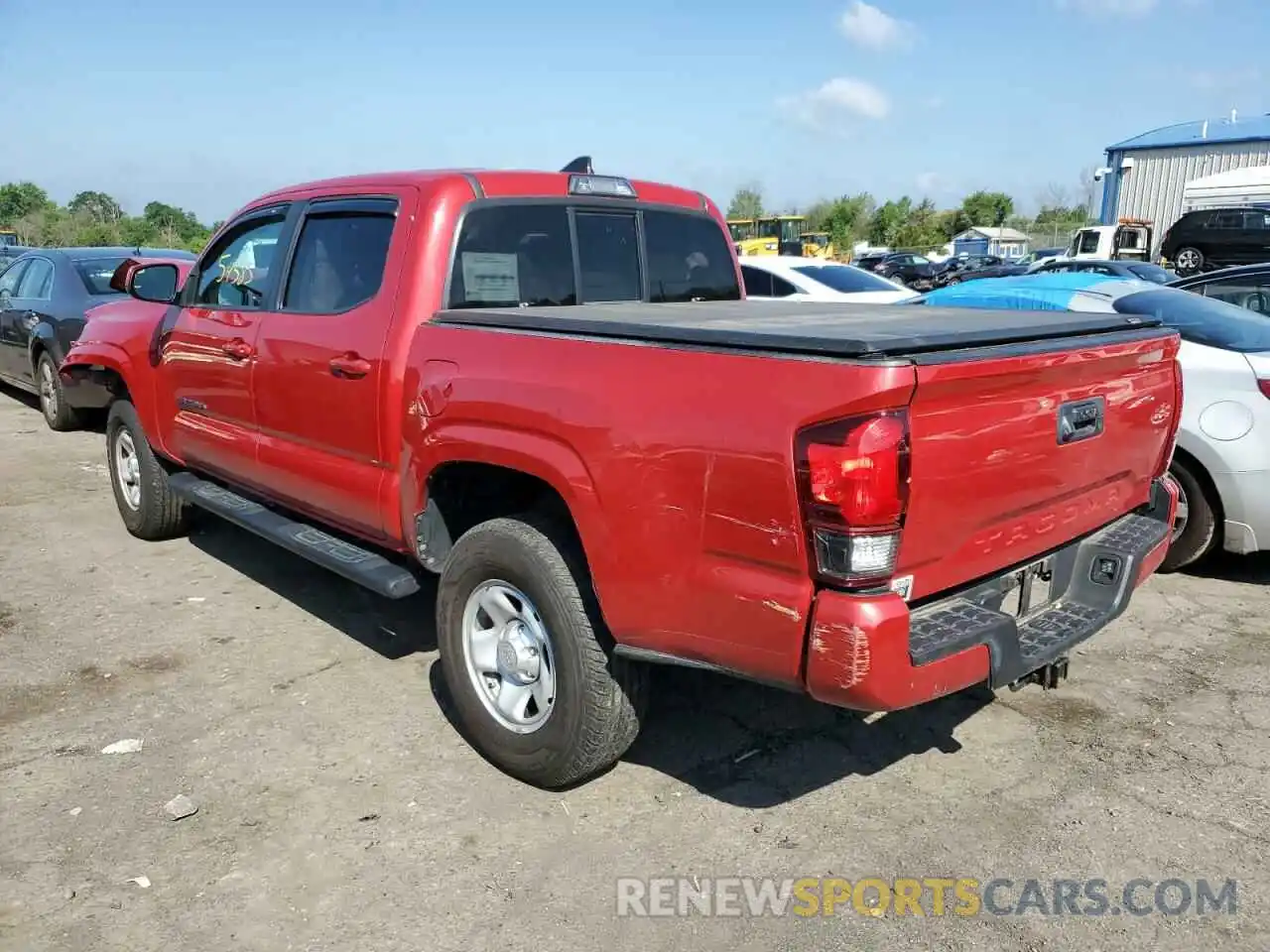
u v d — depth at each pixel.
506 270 4.05
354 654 4.57
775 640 2.68
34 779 3.52
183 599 5.23
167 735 3.84
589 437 3.01
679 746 3.81
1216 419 5.11
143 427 5.79
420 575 4.22
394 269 3.85
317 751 3.73
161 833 3.21
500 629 3.53
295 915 2.85
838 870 3.06
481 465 3.56
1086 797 3.45
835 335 2.65
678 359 2.84
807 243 41.09
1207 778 3.55
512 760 3.49
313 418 4.26
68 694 4.17
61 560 5.82
